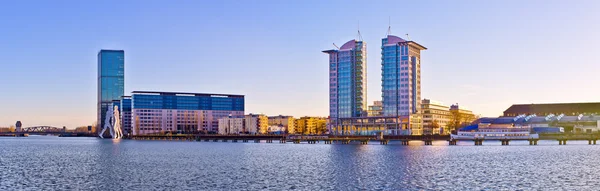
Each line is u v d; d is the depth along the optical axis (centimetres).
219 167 11556
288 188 8156
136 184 8681
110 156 16075
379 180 8981
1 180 9362
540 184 8350
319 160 13438
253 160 13625
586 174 9625
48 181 9169
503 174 9738
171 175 9950
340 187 8219
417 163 12181
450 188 8025
